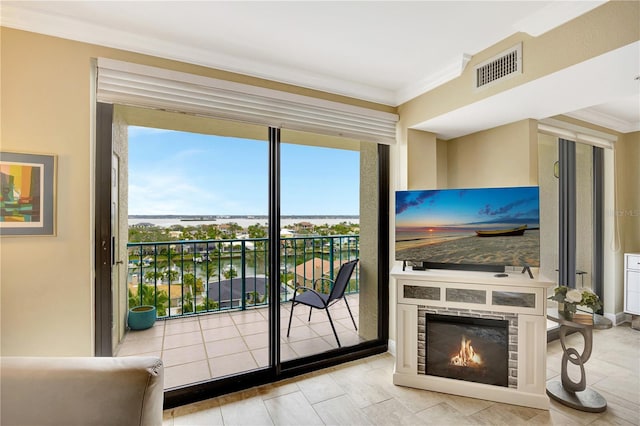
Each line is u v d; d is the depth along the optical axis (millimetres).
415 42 2002
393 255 2889
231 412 2014
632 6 1421
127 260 2918
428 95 2541
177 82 2021
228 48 2066
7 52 1662
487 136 2805
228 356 2697
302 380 2420
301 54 2150
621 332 3395
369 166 3027
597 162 3682
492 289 2168
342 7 1654
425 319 2340
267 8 1662
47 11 1676
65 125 1767
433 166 2912
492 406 2090
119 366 1133
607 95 2020
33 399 1049
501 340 2166
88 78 1814
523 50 1854
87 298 1812
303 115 2441
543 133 2896
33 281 1704
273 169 2434
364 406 2088
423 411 2037
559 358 2791
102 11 1681
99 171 1896
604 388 2291
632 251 3672
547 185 3336
